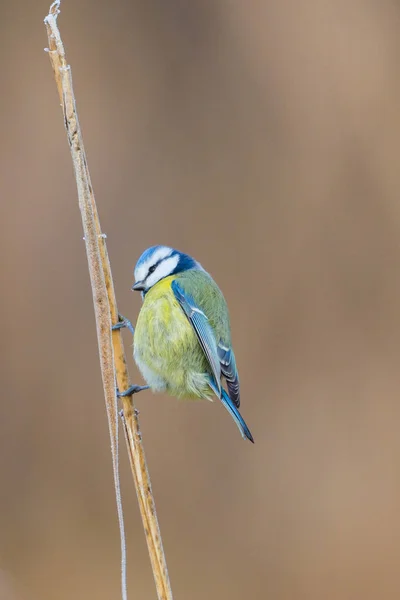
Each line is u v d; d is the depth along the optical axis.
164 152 12.34
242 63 12.70
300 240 11.84
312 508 10.32
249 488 10.45
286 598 9.79
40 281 11.21
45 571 9.75
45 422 10.53
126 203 11.95
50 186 11.78
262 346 11.30
